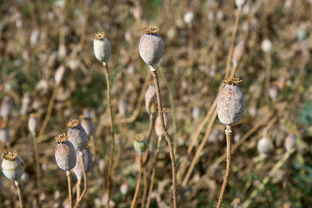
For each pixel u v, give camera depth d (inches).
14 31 448.8
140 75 338.0
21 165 153.9
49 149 289.3
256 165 281.0
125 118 306.8
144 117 341.1
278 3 435.8
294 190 276.1
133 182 264.1
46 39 415.5
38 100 334.3
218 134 265.3
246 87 375.2
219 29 415.5
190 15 343.9
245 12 394.9
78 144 159.8
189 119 301.9
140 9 350.3
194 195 247.4
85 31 415.8
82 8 510.3
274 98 297.7
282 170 264.8
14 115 330.6
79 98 365.1
